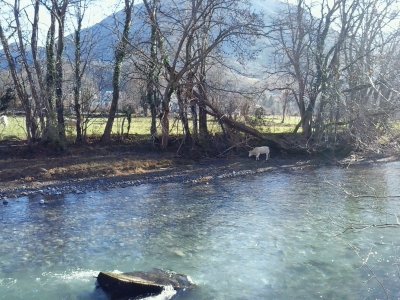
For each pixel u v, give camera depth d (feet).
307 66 119.14
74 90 102.99
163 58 98.07
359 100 83.15
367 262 42.60
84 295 36.45
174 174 89.25
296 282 38.75
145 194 73.41
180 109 104.58
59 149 95.71
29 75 95.81
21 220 57.82
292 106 167.73
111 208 64.08
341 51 128.98
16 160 88.12
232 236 51.06
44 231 53.11
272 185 81.20
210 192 75.15
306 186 79.97
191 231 53.06
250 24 96.32
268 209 63.31
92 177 84.23
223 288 37.65
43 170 83.35
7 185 76.28
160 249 46.93
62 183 79.30
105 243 48.80
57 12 96.17
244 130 112.57
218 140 111.04
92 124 109.19
